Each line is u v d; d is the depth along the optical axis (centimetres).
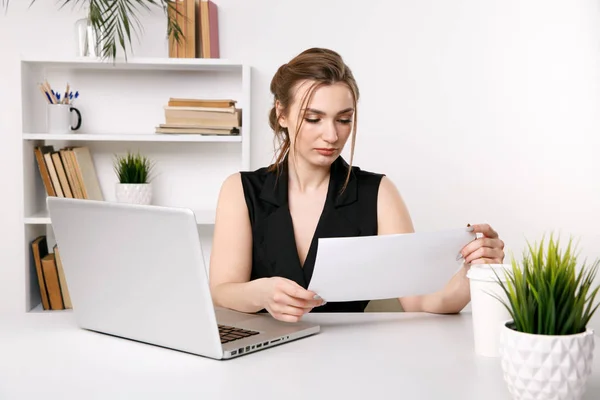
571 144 328
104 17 308
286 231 186
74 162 304
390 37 324
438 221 331
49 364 124
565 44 325
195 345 128
